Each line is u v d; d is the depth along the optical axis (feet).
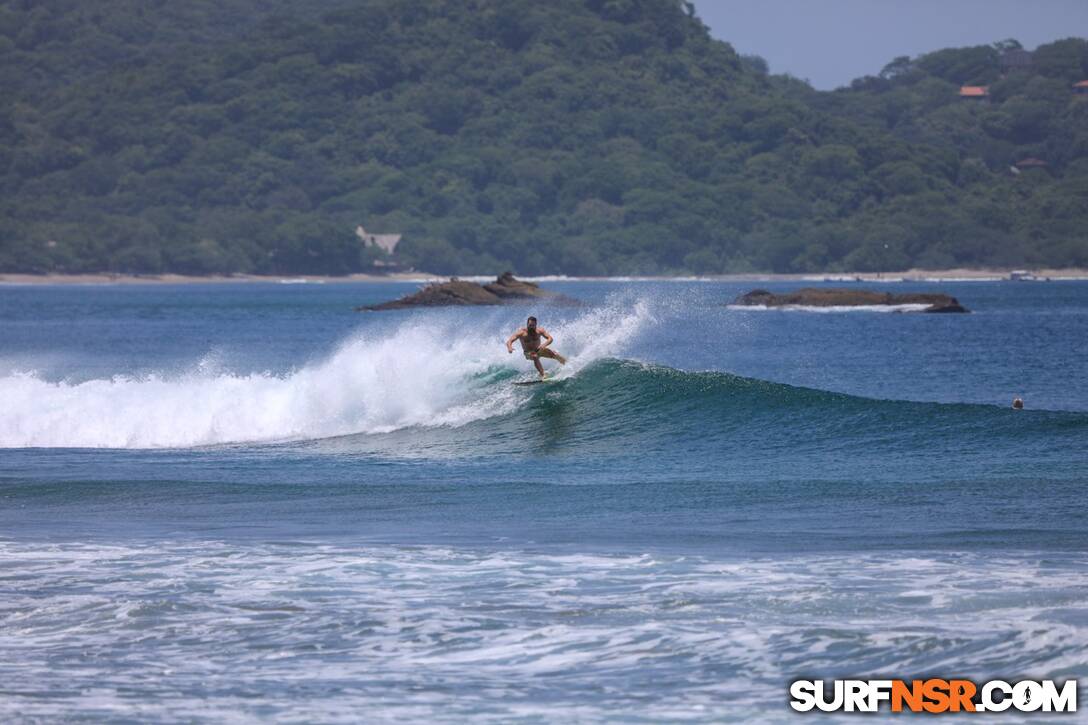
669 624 142.72
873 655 131.34
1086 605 144.36
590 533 193.36
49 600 155.33
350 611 149.69
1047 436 276.21
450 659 133.28
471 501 223.51
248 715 118.62
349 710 119.55
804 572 163.53
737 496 222.89
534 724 116.06
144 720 117.39
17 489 240.12
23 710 119.96
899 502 212.43
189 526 203.92
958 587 153.69
